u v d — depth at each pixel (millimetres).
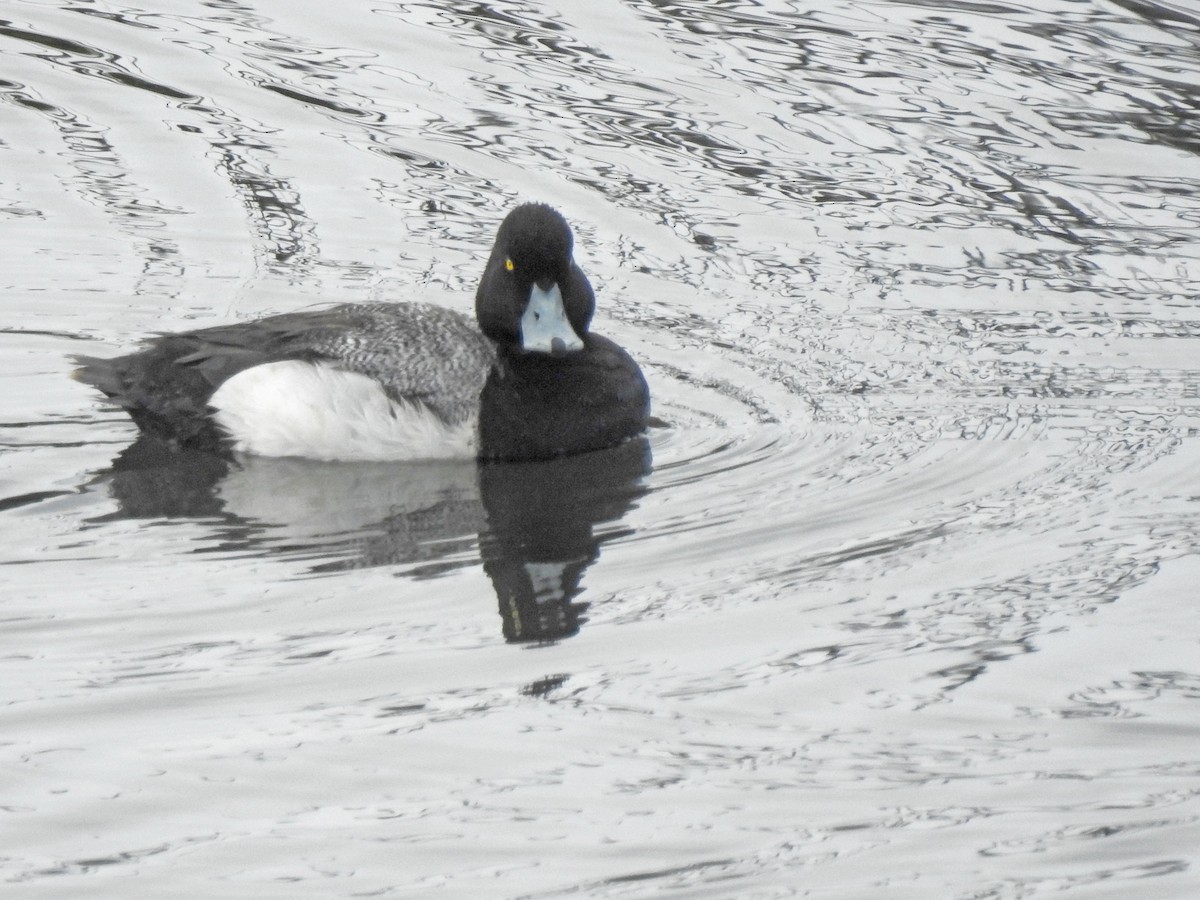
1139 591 10250
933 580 10469
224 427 12453
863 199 16594
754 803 8055
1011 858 7594
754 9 20641
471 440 12461
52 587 10328
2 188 16422
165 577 10508
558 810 8016
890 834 7812
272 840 7777
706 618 9992
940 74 18859
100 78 18750
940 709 8922
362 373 12422
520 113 18031
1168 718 8789
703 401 13430
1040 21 20234
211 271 15125
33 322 14211
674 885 7418
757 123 17844
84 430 12758
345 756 8484
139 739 8641
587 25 20156
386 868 7566
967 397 13406
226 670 9359
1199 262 15586
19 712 8891
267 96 18406
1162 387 13523
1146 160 17234
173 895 7371
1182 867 7500
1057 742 8594
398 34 19922
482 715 8883
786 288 15188
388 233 15883
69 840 7781
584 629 9875
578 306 13008
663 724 8805
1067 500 11641
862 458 12398
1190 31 19938
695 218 16250
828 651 9578
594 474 12242
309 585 10414
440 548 11008
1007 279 15336
